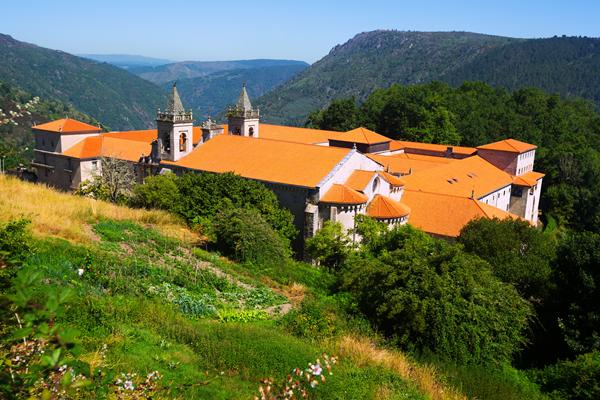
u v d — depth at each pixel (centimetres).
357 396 1909
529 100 15050
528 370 3122
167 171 6047
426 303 2817
